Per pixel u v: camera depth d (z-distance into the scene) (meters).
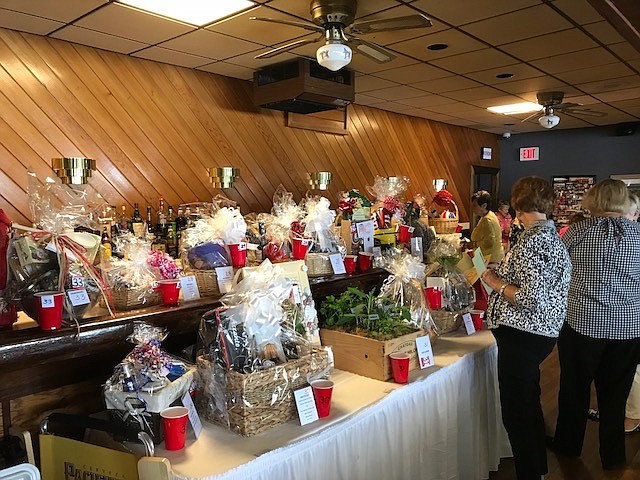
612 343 2.60
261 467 1.39
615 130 7.82
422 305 2.45
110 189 3.85
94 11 3.04
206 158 4.46
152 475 1.25
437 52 3.95
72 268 1.54
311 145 5.46
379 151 6.43
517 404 2.21
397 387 1.94
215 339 1.65
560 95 5.46
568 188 8.34
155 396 1.43
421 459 2.06
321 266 2.53
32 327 1.50
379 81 4.93
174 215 4.18
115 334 1.57
